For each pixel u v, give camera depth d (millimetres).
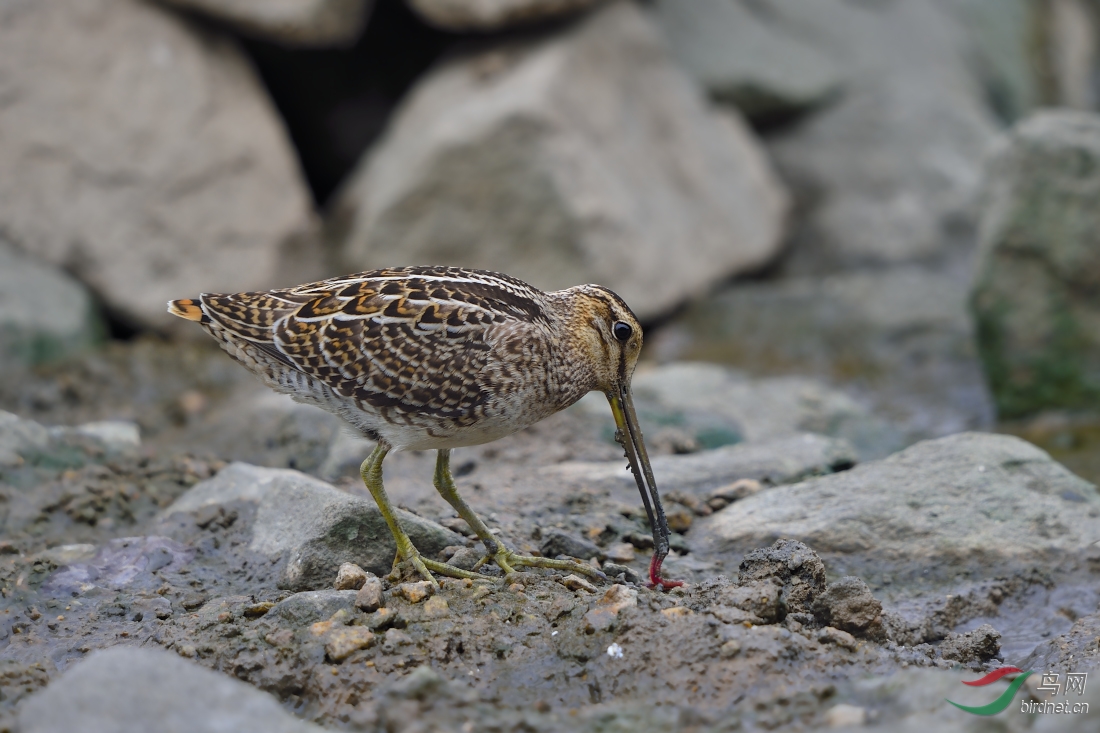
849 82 19969
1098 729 5309
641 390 12891
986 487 8883
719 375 13461
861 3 20969
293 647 6832
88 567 8289
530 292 8328
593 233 16109
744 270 18594
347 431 8125
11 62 15367
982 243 13953
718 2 20109
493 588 7539
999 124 22047
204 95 16297
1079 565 8227
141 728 5227
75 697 5367
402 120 17312
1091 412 13336
